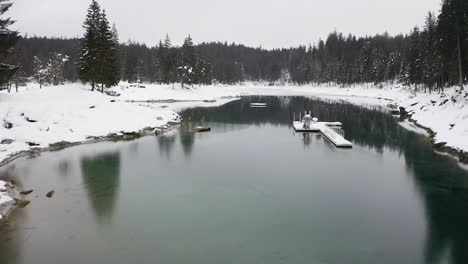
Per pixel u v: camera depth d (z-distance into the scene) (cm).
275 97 10669
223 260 1351
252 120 5284
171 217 1731
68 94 4875
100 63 5759
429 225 1642
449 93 5000
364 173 2475
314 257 1373
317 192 2088
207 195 2033
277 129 4469
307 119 4306
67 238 1520
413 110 5484
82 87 6059
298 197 2006
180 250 1423
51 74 9262
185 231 1585
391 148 3275
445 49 5184
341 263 1333
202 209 1830
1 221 1681
